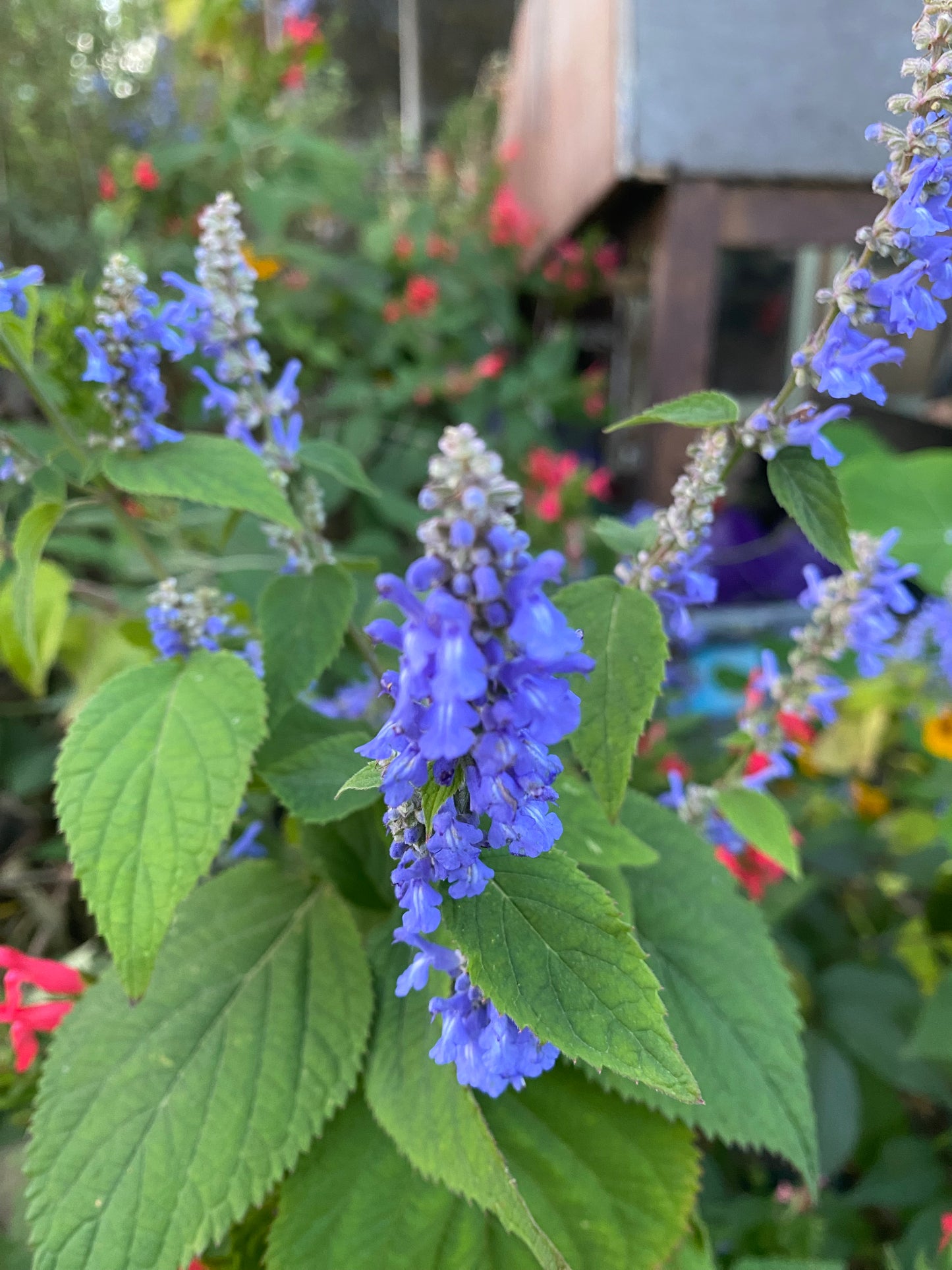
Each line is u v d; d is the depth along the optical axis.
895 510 0.53
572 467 0.58
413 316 0.68
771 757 0.28
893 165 0.18
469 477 0.11
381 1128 0.22
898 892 0.47
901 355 0.19
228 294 0.25
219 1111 0.21
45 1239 0.19
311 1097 0.21
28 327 0.23
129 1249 0.19
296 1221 0.21
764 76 0.56
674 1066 0.12
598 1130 0.22
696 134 0.56
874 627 0.26
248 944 0.24
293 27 0.67
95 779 0.20
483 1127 0.18
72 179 0.64
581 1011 0.13
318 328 0.69
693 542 0.22
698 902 0.25
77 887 0.38
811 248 0.69
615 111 0.56
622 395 0.92
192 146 0.60
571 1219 0.21
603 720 0.20
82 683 0.39
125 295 0.23
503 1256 0.20
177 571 0.39
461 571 0.12
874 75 0.56
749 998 0.23
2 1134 0.26
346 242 0.82
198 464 0.23
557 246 0.81
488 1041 0.15
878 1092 0.37
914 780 0.45
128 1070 0.21
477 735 0.13
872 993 0.37
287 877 0.26
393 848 0.14
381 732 0.13
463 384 0.65
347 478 0.27
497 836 0.13
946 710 0.43
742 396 0.86
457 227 0.80
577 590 0.21
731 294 0.83
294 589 0.25
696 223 0.58
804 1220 0.31
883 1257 0.32
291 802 0.21
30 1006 0.24
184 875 0.19
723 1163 0.35
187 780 0.20
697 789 0.29
